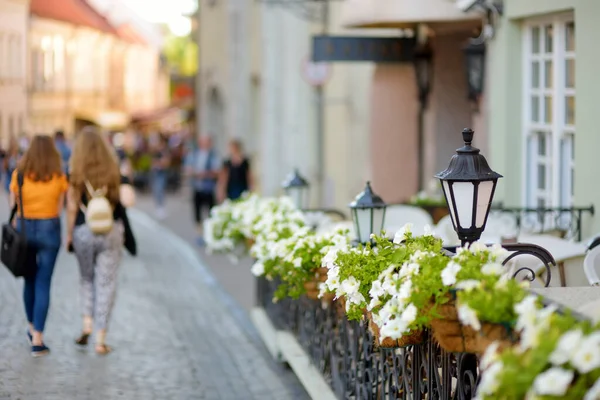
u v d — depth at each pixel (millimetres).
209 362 10750
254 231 10805
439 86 17953
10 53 39656
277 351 10688
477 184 6270
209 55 42312
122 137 62125
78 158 10750
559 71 12867
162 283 16516
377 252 6586
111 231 10789
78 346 11117
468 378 5496
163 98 83938
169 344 11555
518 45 13898
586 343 3818
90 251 10773
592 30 11617
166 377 9977
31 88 43062
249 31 36156
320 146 24734
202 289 16016
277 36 30312
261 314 12539
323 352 9070
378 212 8156
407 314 5277
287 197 12562
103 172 10734
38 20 44312
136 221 29891
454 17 15906
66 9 53406
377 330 6285
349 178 23078
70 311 13289
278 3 22719
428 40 17953
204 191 23750
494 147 14344
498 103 14203
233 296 15352
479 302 4699
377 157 19016
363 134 21953
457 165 6328
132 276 17219
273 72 30391
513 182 14008
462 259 5461
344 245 8117
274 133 30469
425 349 6098
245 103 36594
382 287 5855
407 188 18906
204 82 42969
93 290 11008
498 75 14180
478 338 4938
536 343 4004
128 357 10742
